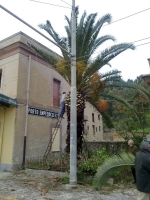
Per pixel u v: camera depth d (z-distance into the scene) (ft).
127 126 37.24
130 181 24.16
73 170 23.39
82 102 30.86
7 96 35.81
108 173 18.40
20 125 37.01
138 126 36.04
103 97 36.60
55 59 34.37
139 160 13.25
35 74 42.22
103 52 30.37
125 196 19.54
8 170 34.45
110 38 31.42
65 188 22.50
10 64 39.68
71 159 23.88
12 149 35.14
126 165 18.47
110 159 18.99
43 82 44.21
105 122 39.52
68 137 30.58
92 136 93.04
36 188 22.53
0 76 42.14
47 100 44.65
